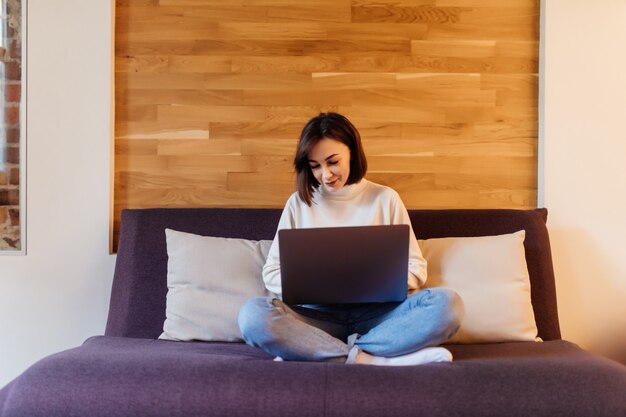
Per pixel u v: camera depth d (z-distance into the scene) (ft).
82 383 3.86
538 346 5.10
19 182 6.84
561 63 6.91
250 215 6.41
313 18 7.11
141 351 4.63
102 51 6.85
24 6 6.79
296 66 7.11
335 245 4.59
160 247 6.21
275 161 7.10
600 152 6.90
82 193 6.82
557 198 6.88
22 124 6.79
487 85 7.06
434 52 7.12
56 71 6.81
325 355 4.46
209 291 5.70
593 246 6.87
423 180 7.11
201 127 7.08
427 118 7.11
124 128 7.07
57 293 6.79
